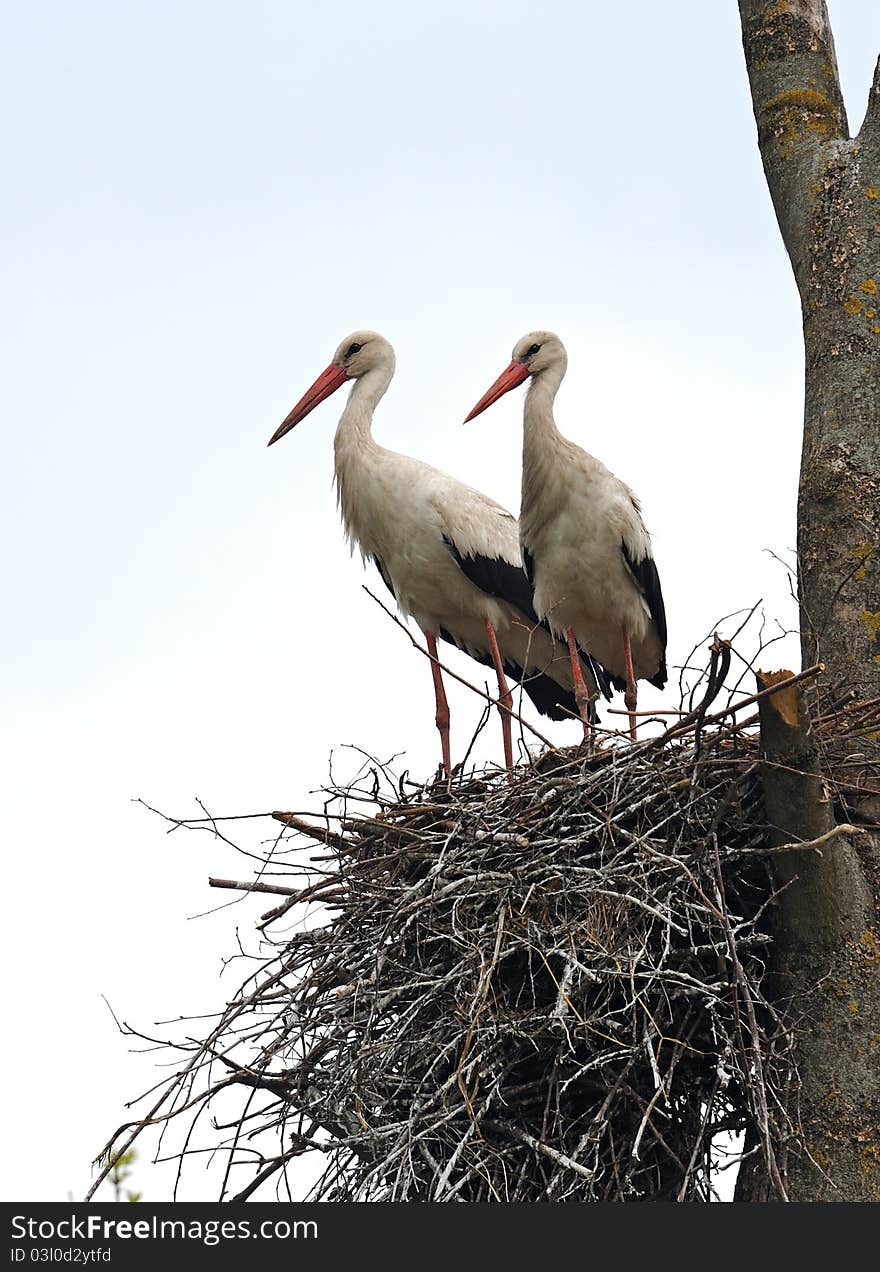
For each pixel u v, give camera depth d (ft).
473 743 39.32
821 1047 33.14
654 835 34.91
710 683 31.76
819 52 45.14
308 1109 34.88
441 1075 34.71
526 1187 33.71
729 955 31.22
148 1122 32.71
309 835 39.88
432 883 35.91
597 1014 32.65
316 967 36.83
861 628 37.04
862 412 39.04
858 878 33.76
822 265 41.09
